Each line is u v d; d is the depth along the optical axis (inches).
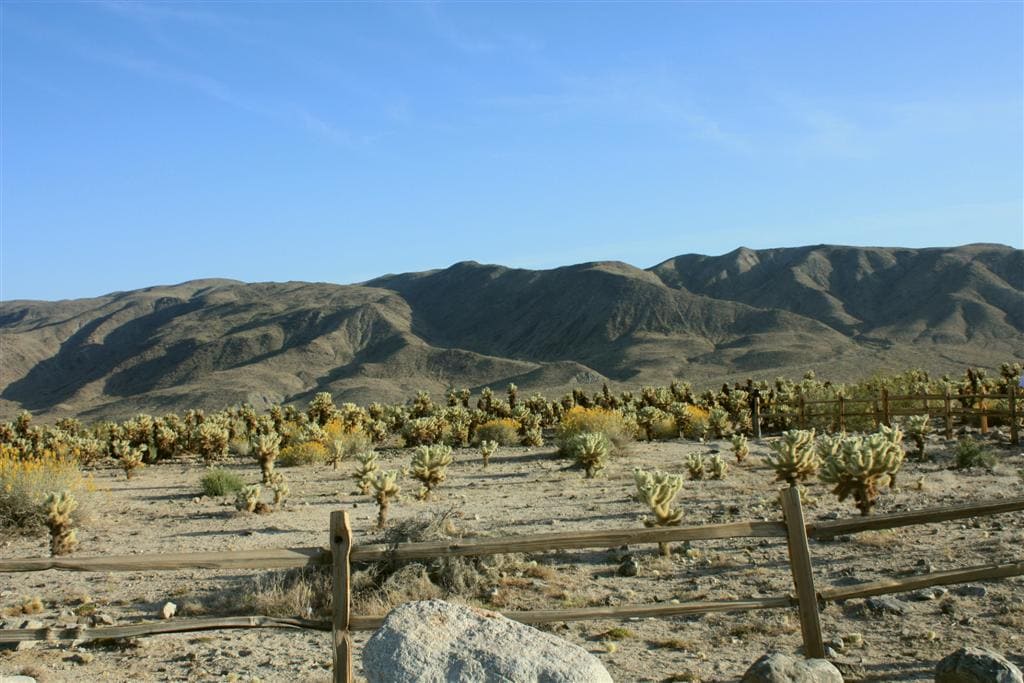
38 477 686.5
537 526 582.2
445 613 227.3
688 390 1916.8
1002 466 772.0
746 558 449.1
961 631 314.0
